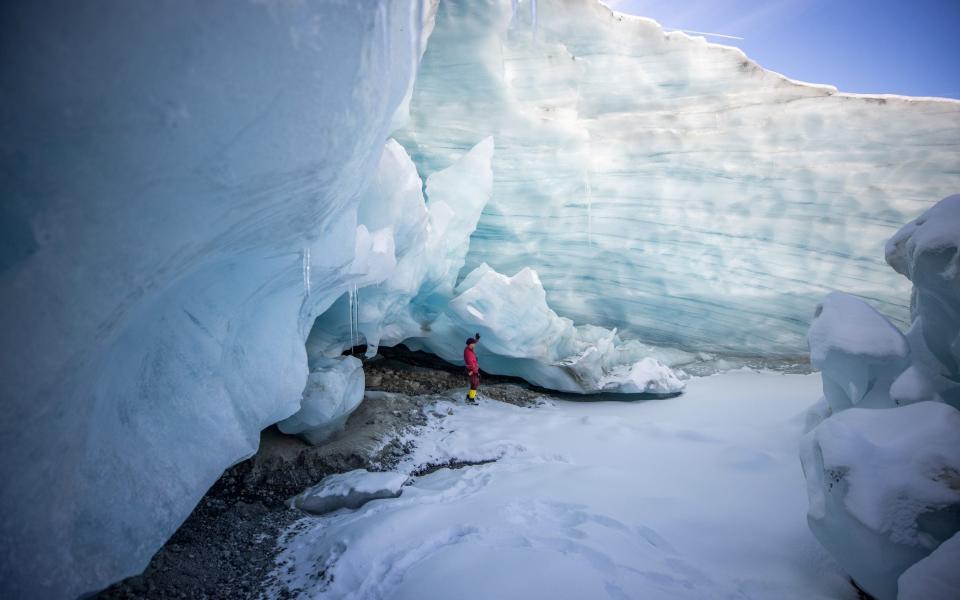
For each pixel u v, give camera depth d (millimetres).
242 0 1822
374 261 5785
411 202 6512
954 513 2768
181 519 3178
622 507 4344
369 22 2318
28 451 2033
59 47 1539
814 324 4574
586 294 10633
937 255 3496
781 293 9844
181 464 3219
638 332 10734
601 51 9898
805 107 9492
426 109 9727
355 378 6789
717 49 9773
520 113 9578
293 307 4797
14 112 1544
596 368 8672
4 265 1726
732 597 3223
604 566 3393
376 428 6691
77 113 1639
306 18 2045
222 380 3723
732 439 6008
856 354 4070
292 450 5988
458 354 9352
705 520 4160
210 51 1823
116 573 2684
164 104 1802
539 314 8398
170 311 3227
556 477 5082
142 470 2930
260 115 2125
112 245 1956
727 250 9875
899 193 9227
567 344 9320
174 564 3922
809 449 3840
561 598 3018
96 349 2174
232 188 2303
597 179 10039
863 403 4297
